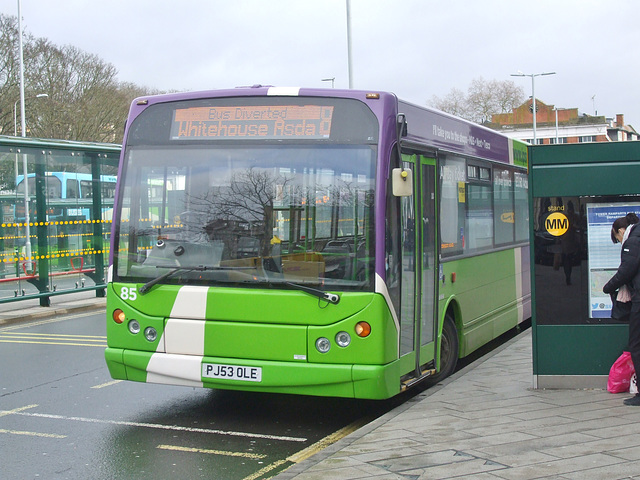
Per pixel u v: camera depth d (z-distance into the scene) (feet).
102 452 21.08
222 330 22.30
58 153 55.16
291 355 21.77
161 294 22.98
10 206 51.67
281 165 22.59
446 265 28.43
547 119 335.06
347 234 21.83
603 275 25.22
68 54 126.11
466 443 19.42
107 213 60.29
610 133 383.24
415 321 24.89
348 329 21.47
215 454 20.94
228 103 23.40
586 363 25.50
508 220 39.09
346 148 22.27
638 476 16.46
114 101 131.54
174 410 26.04
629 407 22.88
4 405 26.66
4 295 51.42
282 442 22.21
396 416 22.61
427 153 26.68
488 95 289.74
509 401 24.09
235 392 29.07
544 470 16.98
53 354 37.32
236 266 22.44
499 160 37.40
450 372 29.50
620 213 24.98
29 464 20.01
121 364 23.44
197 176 23.22
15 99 116.67
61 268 56.08
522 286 41.91
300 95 22.86
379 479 16.69
